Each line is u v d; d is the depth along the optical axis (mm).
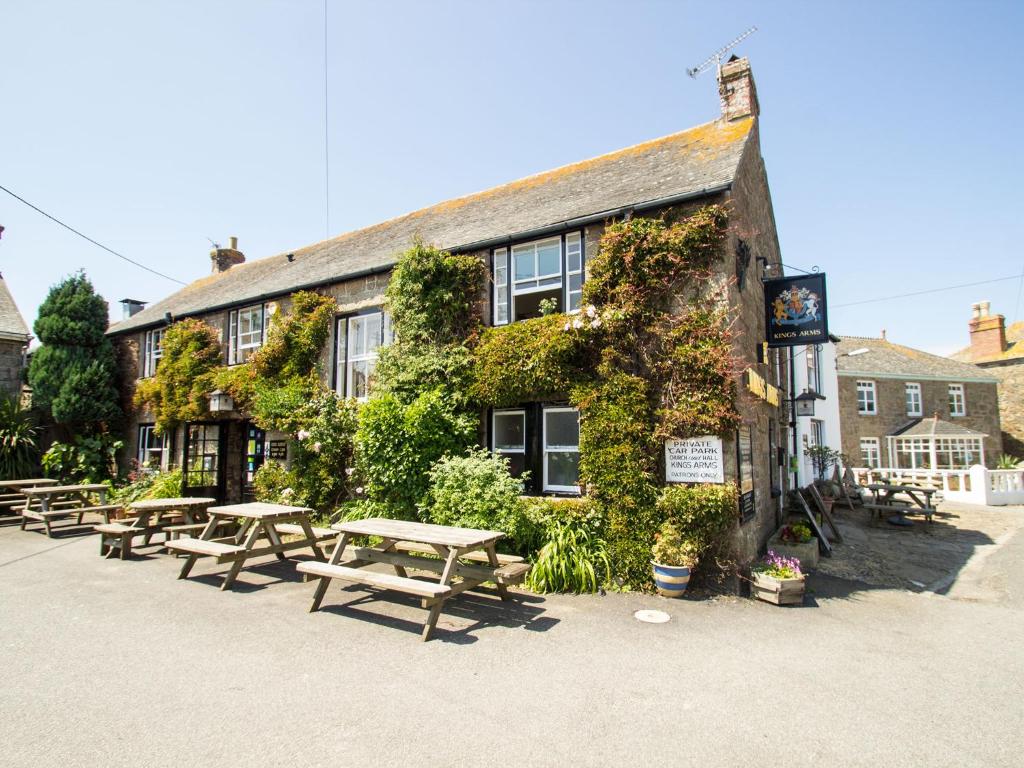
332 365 12133
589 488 7789
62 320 16266
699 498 6844
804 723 3854
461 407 9508
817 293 9453
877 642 5465
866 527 12469
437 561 6465
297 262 16281
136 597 6680
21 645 5129
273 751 3400
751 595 6941
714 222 7578
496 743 3531
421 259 10164
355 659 4855
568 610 6316
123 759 3291
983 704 4176
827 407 19344
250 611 6164
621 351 7840
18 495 13742
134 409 16547
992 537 11312
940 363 28188
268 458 12984
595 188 10320
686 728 3762
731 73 10586
